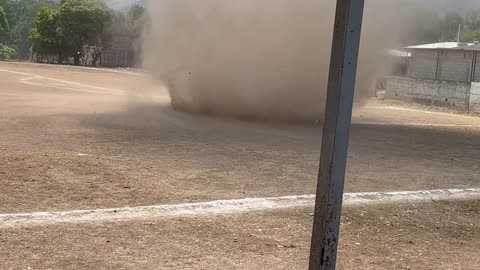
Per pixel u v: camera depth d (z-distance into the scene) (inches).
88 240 214.7
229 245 218.7
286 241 228.2
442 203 325.1
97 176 330.6
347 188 345.7
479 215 305.4
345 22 115.4
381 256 219.8
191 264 194.5
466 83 1248.2
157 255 202.1
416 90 1368.1
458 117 1072.8
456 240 253.6
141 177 335.3
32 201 268.4
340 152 119.3
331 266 123.3
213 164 391.2
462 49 1433.3
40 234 219.1
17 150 400.5
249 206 283.0
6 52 2989.7
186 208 271.9
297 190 325.1
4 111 652.1
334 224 121.7
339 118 117.7
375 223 271.0
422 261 216.7
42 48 2351.1
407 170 426.3
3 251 196.9
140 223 242.2
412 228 267.9
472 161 497.4
